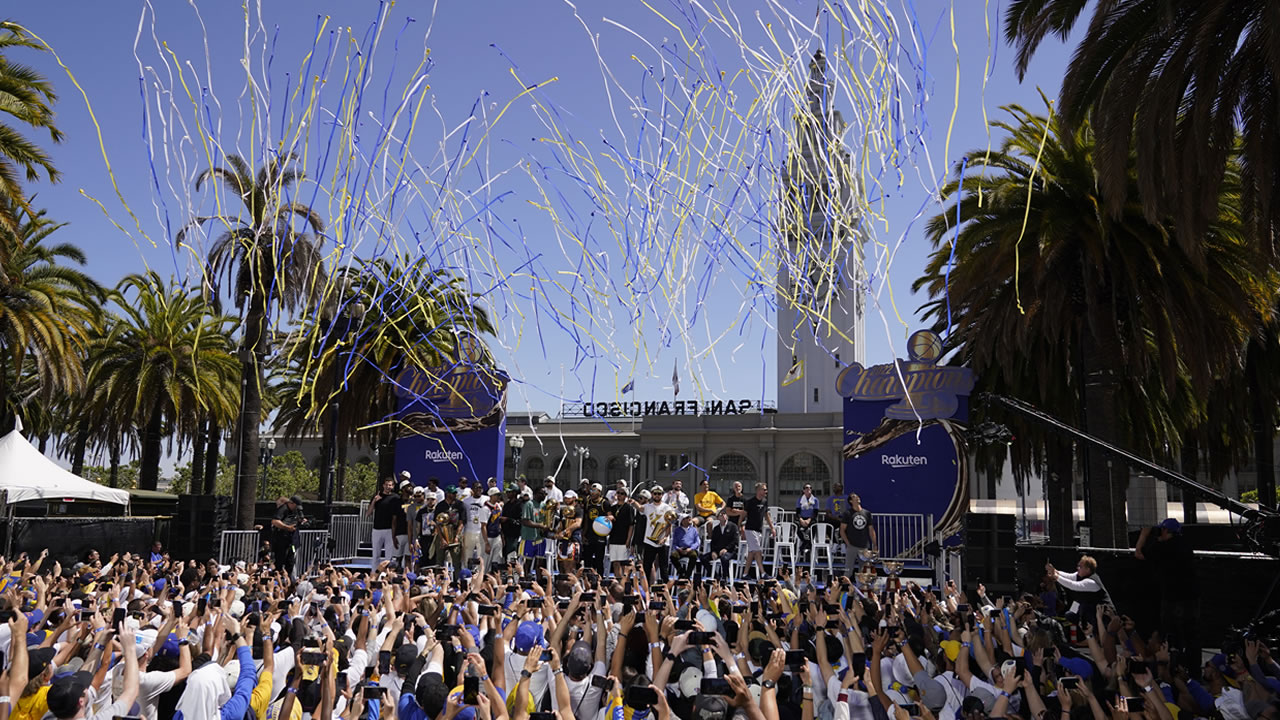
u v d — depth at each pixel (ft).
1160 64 45.62
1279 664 28.84
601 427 279.90
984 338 72.13
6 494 81.76
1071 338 76.07
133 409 118.52
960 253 66.49
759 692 18.67
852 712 19.60
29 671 18.89
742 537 62.18
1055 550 53.01
